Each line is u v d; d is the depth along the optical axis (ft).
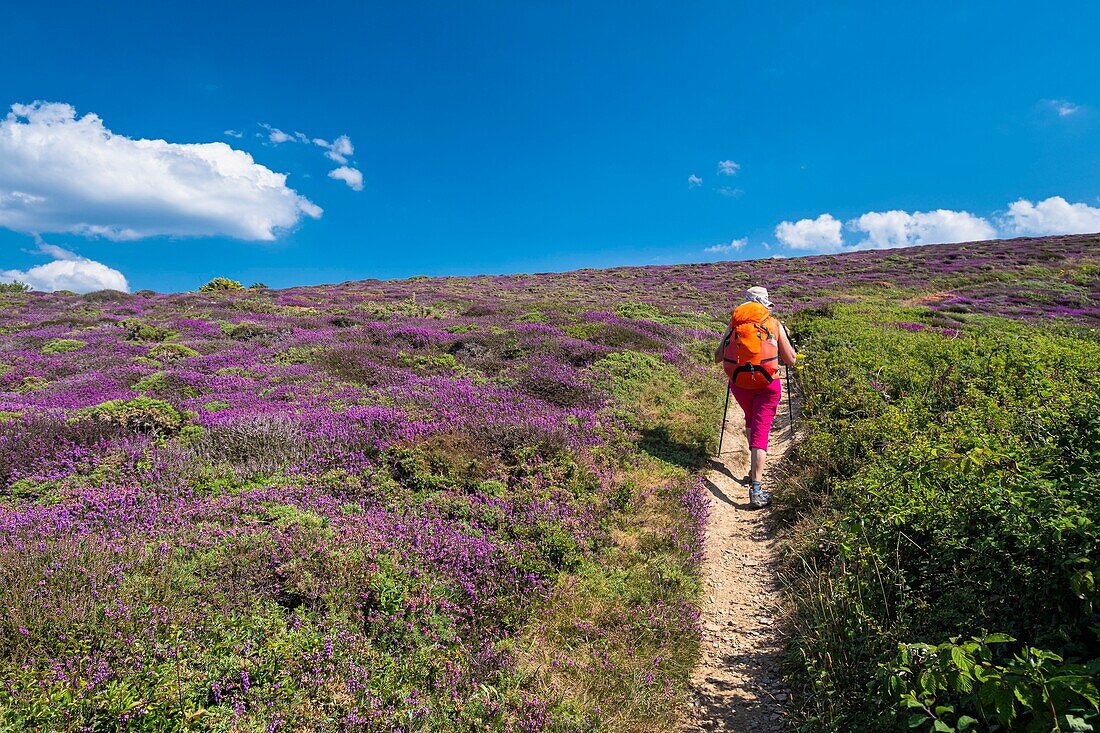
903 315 77.30
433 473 21.49
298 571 14.49
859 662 11.37
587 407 30.76
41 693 9.77
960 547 11.17
